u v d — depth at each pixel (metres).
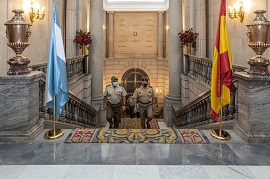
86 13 14.77
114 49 22.98
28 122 4.18
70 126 6.22
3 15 6.48
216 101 4.31
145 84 8.80
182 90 12.47
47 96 4.28
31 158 3.56
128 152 3.78
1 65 6.39
